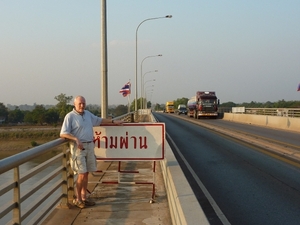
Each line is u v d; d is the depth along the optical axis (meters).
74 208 6.34
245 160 12.62
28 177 4.45
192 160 12.79
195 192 8.13
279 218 6.27
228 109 58.75
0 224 6.02
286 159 12.64
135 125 7.10
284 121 29.12
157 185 8.05
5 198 7.95
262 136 21.94
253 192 8.09
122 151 7.14
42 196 5.10
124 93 29.00
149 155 7.09
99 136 7.15
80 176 6.31
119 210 6.26
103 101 12.09
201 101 48.94
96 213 6.09
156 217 5.90
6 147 19.53
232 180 9.34
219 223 6.04
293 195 7.78
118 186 7.95
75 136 6.25
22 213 4.35
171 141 19.69
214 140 20.02
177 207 4.73
